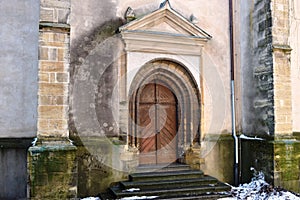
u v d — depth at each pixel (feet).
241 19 31.17
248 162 29.09
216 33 30.07
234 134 29.89
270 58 27.50
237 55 30.89
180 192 24.39
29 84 24.86
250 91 29.91
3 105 24.23
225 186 25.93
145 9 27.78
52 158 20.99
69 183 21.25
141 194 23.66
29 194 20.48
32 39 25.18
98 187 24.82
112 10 26.50
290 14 30.14
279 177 26.18
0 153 23.89
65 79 22.11
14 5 25.00
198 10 29.58
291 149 26.73
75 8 25.32
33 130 24.62
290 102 27.71
